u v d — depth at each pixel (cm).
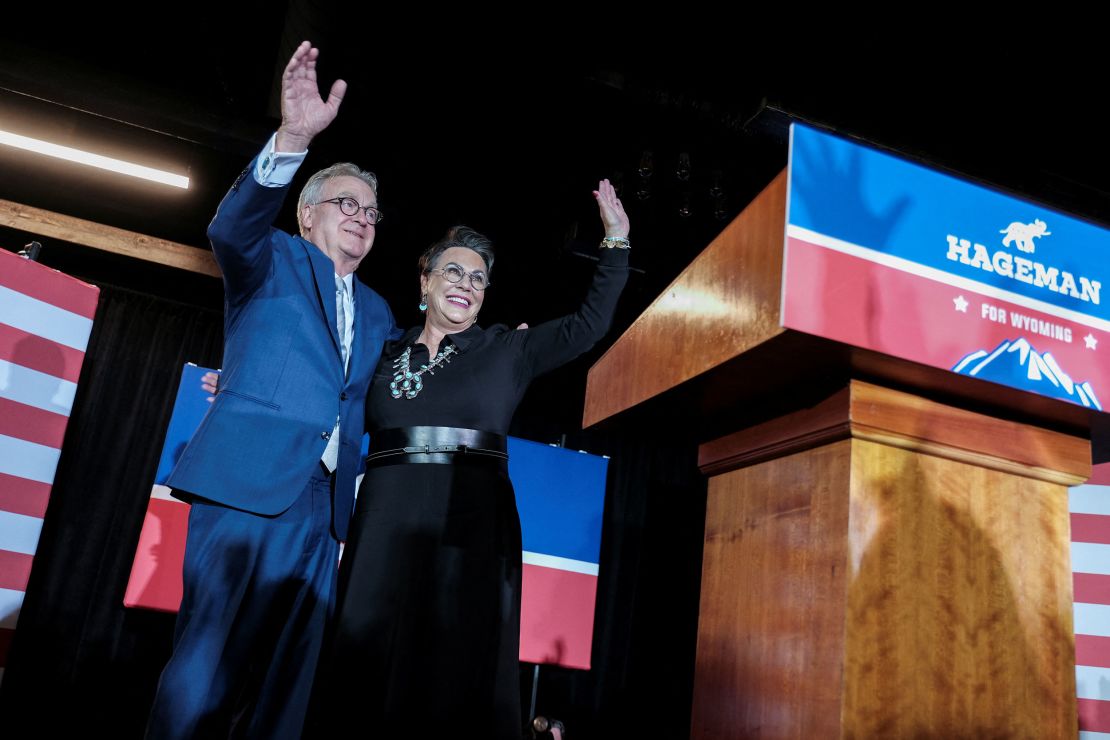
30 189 658
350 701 141
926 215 98
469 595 148
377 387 167
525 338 174
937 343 94
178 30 488
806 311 90
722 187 550
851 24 412
